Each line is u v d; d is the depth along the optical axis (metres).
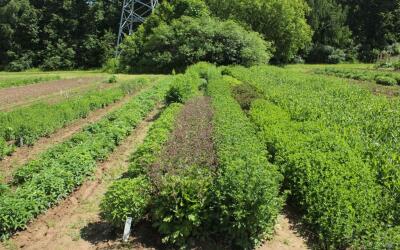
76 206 10.87
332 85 25.98
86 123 20.67
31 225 9.81
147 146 11.90
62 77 48.31
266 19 59.81
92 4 78.25
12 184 12.27
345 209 8.33
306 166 10.23
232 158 9.84
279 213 10.14
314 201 9.26
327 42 74.12
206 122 15.48
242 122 14.34
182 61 50.91
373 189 9.17
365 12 78.12
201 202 8.65
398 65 48.41
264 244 8.85
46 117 18.48
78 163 12.45
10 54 73.69
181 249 8.59
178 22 52.56
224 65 49.16
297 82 27.95
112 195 9.22
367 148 11.98
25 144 16.72
